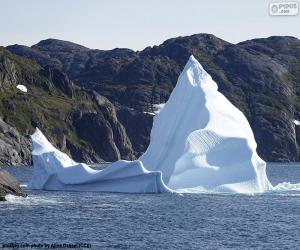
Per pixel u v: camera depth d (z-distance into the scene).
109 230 185.62
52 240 168.38
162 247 161.38
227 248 161.00
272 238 175.50
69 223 197.00
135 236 176.25
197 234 180.88
